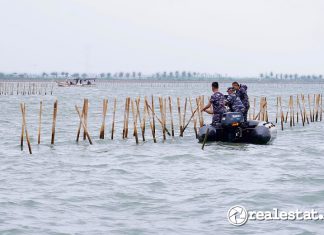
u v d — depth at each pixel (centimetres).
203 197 1648
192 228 1350
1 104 7150
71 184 1859
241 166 2189
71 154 2548
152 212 1492
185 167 2184
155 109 6206
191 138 3075
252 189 1736
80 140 3067
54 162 2325
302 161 2309
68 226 1366
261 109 3672
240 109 2698
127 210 1515
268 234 1298
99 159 2403
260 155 2452
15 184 1862
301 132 3581
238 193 1683
